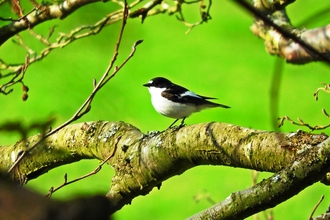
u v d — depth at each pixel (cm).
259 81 2077
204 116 1953
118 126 685
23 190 215
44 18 812
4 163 734
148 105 1938
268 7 802
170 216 1573
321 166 488
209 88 2070
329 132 1772
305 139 517
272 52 810
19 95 1912
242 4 235
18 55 1633
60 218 203
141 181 627
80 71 1809
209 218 533
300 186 497
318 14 335
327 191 1530
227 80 2091
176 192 1638
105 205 207
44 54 922
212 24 2342
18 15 770
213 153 570
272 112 323
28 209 206
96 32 928
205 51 2238
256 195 512
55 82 1812
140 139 646
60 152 716
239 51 2236
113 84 1948
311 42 662
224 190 1619
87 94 1819
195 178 1675
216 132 569
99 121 707
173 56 2214
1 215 204
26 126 319
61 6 801
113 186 643
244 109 1977
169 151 600
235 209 522
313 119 1861
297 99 1958
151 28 2358
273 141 530
